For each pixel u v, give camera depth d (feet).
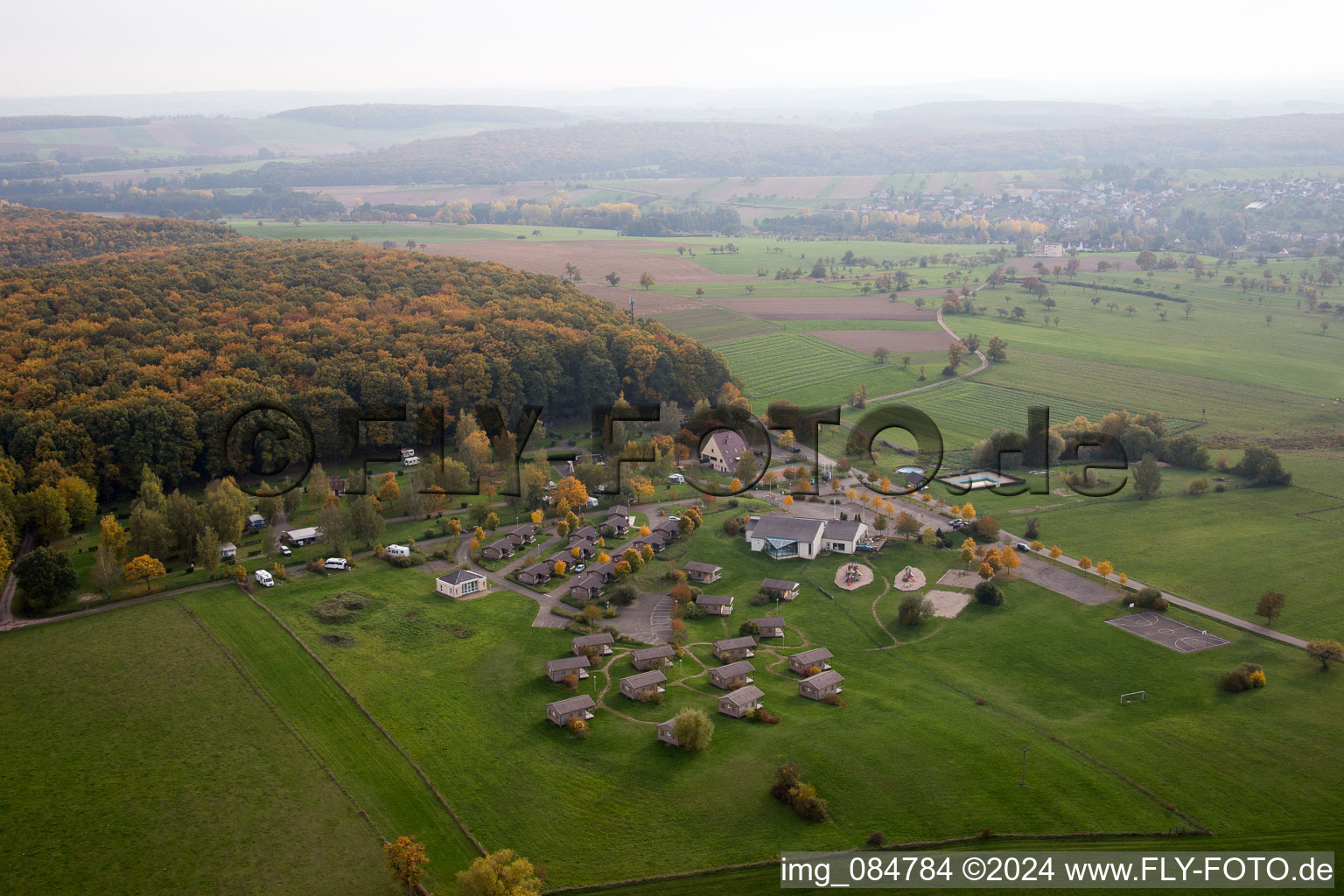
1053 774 293.64
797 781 282.56
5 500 453.17
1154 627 406.00
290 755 301.63
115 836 263.08
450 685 350.43
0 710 320.91
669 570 466.29
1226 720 329.93
